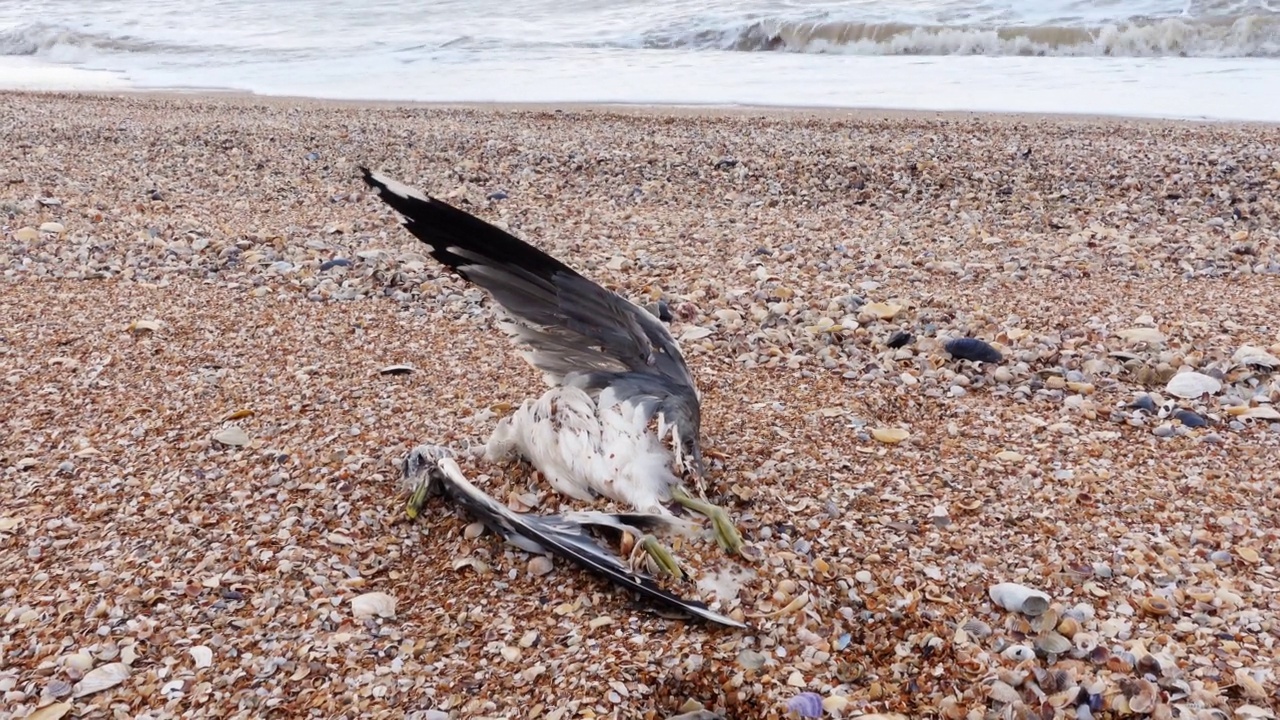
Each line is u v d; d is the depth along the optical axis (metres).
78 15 8.33
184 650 1.21
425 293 2.13
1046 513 1.39
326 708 1.14
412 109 4.56
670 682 1.16
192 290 2.18
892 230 2.56
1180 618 1.22
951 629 1.21
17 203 2.78
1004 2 6.23
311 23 7.70
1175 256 2.30
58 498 1.46
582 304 1.37
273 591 1.29
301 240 2.48
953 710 1.12
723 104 4.62
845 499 1.41
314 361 1.85
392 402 1.69
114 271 2.28
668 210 2.83
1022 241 2.44
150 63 6.54
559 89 5.14
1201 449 1.54
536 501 1.42
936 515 1.38
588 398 1.38
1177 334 1.89
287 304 2.10
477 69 5.84
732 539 1.29
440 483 1.42
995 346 1.84
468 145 3.62
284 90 5.37
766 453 1.51
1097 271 2.23
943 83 4.96
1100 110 4.19
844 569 1.29
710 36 6.35
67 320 2.03
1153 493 1.43
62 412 1.68
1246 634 1.20
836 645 1.20
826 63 5.64
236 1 8.84
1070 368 1.79
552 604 1.26
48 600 1.28
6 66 6.57
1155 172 2.99
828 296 2.12
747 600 1.25
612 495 1.35
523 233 2.61
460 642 1.22
